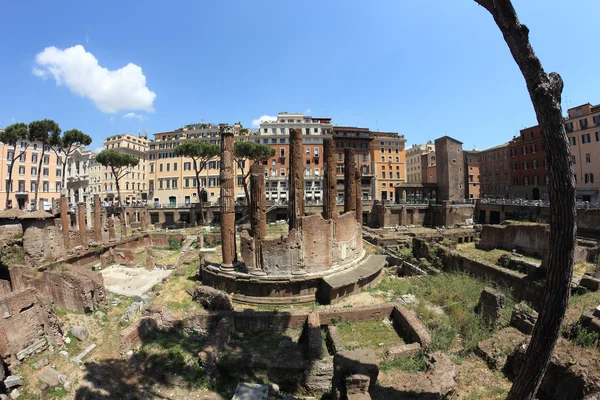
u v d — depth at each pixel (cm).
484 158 9944
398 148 10012
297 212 2592
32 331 1684
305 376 1423
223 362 1528
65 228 3794
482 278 2820
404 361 1464
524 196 8306
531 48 713
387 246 4531
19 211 3177
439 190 8581
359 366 1059
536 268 2475
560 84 704
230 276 2530
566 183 692
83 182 10238
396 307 2033
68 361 1659
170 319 1975
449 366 1276
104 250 4034
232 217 2688
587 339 1273
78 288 2158
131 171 10281
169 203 8844
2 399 1412
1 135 5741
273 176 8762
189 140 8794
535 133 7981
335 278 2489
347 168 3228
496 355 1348
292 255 2523
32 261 3080
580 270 2691
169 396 1376
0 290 2252
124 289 2769
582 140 6612
